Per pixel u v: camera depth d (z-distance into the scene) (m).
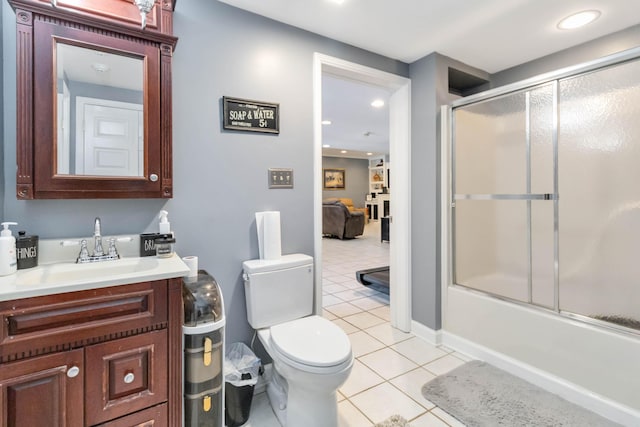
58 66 1.29
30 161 1.24
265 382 1.84
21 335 0.95
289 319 1.80
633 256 1.52
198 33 1.69
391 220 2.69
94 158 1.38
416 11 1.83
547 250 1.83
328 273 4.54
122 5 1.40
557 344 1.75
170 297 1.18
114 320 1.08
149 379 1.14
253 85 1.85
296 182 2.02
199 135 1.70
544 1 1.73
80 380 1.03
